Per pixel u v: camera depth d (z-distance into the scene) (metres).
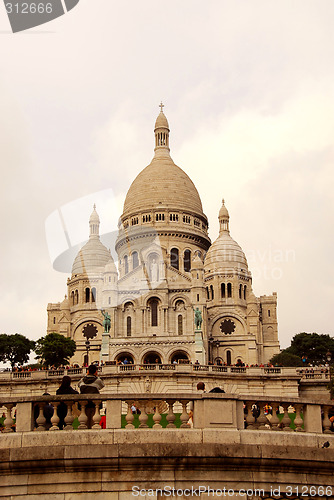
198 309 123.12
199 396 22.91
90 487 21.20
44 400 22.73
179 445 21.45
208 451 21.44
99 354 130.62
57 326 149.50
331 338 127.19
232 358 132.38
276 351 145.25
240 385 72.06
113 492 21.23
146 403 23.47
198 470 21.55
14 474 21.09
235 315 139.12
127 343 117.75
